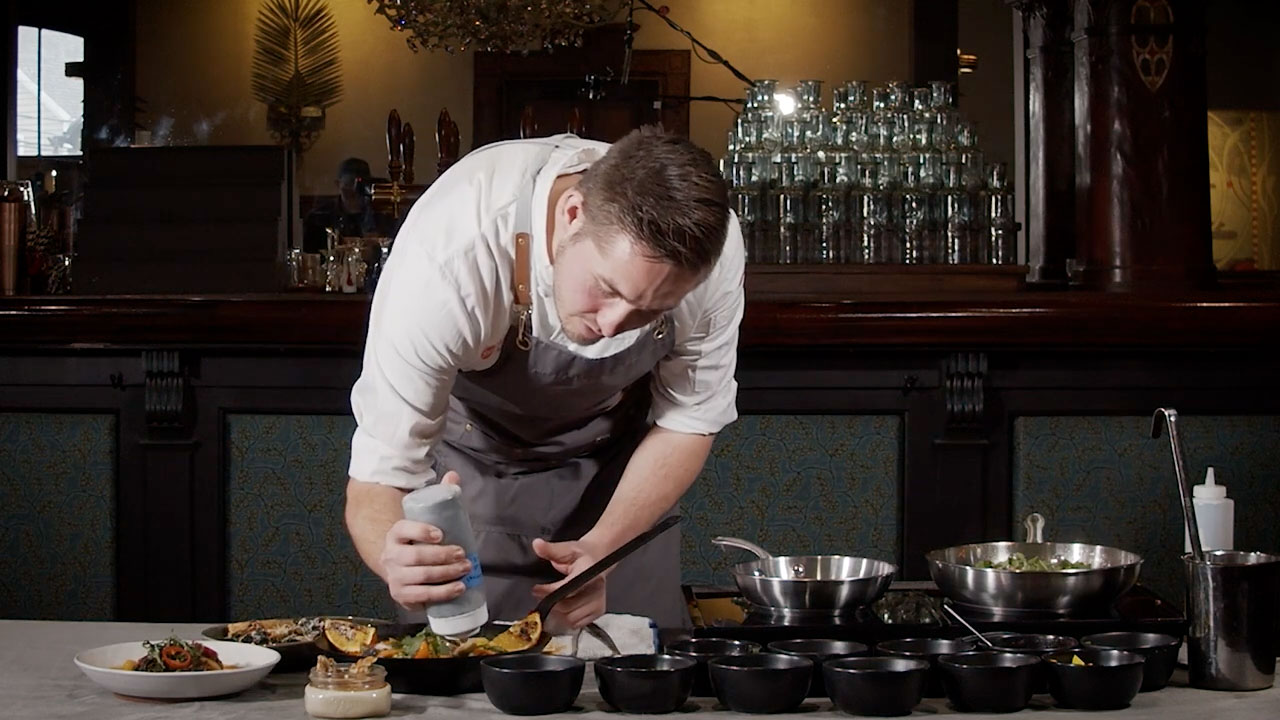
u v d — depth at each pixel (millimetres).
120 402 3668
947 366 3580
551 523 2354
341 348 3580
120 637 1951
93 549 3691
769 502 3631
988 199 3760
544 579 2359
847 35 7980
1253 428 3646
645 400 2316
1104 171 3689
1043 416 3625
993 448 3623
